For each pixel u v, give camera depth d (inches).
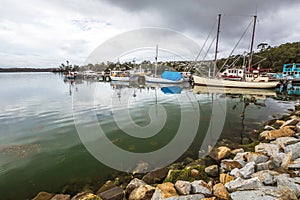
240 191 131.9
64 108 457.1
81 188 166.4
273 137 250.8
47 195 151.7
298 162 164.7
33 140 263.7
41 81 1475.1
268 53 2393.0
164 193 132.8
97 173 188.5
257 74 1186.6
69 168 196.5
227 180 157.2
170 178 165.5
